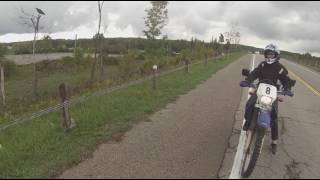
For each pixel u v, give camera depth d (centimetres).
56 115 1120
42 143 837
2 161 767
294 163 745
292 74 2833
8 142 898
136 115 1073
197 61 3269
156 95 1405
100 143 820
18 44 5191
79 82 2117
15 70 2986
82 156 735
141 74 2380
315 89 1941
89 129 929
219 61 3784
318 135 967
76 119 1002
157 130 927
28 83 2530
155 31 4238
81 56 3475
